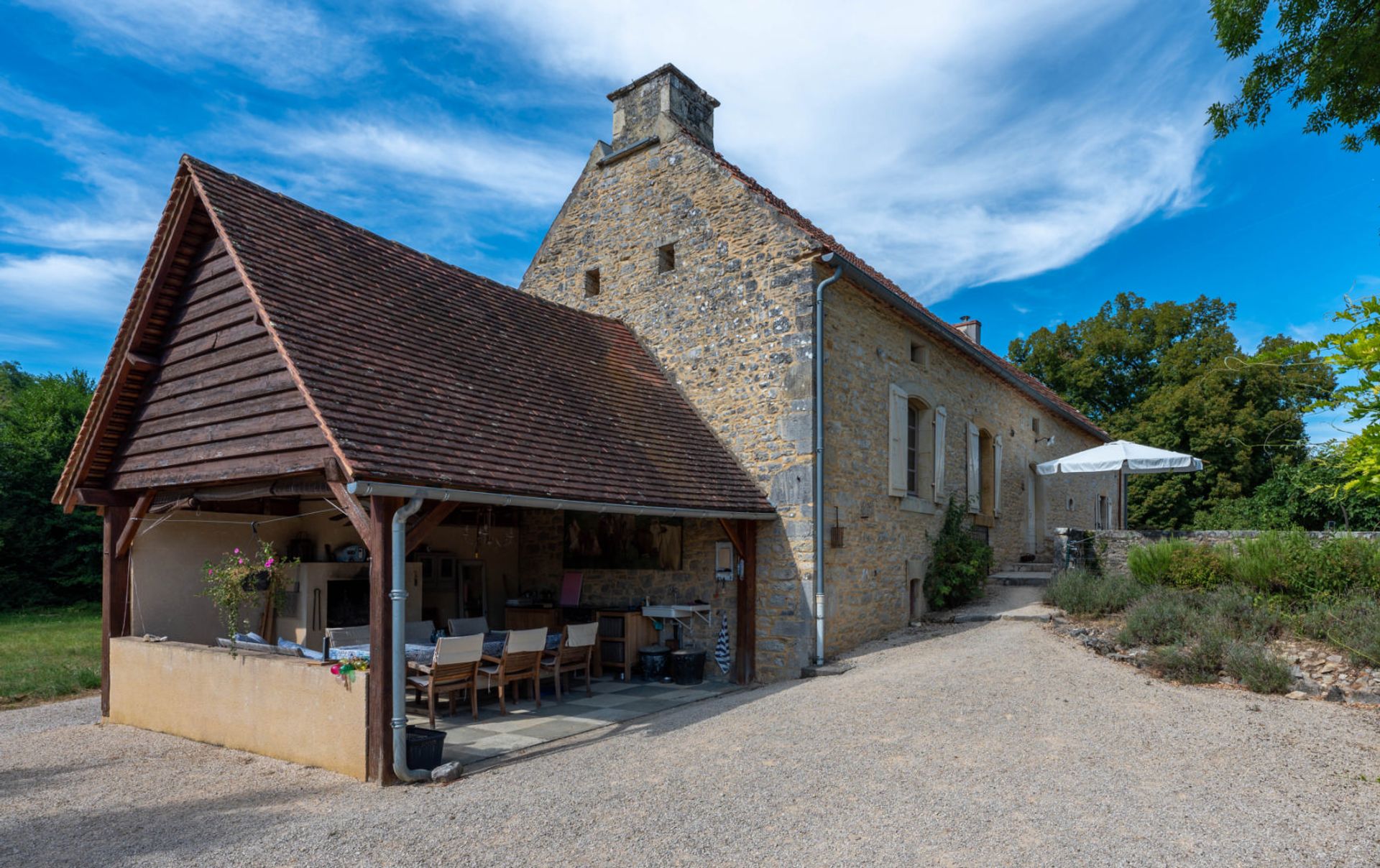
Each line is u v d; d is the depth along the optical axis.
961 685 7.58
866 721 6.64
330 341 7.05
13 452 22.02
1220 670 7.73
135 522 8.58
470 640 7.62
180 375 8.03
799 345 10.17
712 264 11.23
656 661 10.23
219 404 7.45
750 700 8.21
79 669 11.24
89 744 7.45
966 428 14.34
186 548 9.38
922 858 4.07
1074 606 10.59
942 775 5.27
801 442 10.01
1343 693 6.96
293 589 9.66
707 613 10.51
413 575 10.46
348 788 5.78
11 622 18.70
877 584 11.10
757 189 11.47
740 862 4.12
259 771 6.35
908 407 12.63
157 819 5.25
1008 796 4.85
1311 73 5.84
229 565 8.98
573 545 12.00
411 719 7.96
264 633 9.90
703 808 4.87
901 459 11.84
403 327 8.18
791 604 9.88
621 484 8.32
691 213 11.57
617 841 4.43
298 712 6.56
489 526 11.98
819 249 10.08
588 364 10.46
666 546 10.95
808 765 5.60
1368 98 5.80
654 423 10.20
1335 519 14.95
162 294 8.19
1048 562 16.97
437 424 7.05
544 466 7.65
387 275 8.88
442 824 4.82
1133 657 8.38
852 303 10.99
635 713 8.24
